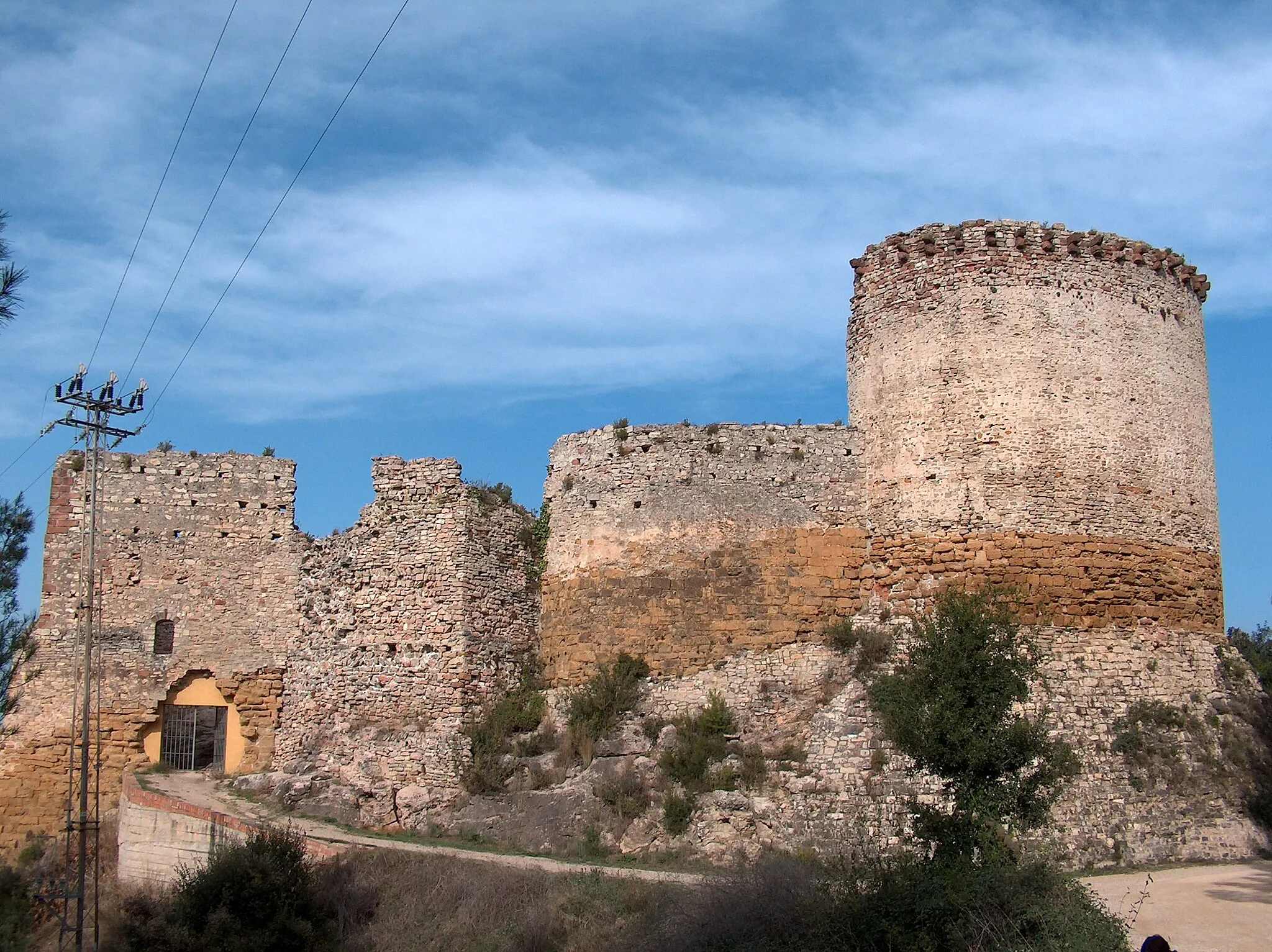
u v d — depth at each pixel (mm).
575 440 36750
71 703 38312
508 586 36375
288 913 26953
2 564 27797
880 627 32188
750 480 34375
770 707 32031
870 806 28188
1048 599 30688
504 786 32375
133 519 39938
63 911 31516
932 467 32500
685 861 27750
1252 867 27047
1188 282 34719
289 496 40531
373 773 34188
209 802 33531
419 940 25688
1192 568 32281
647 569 34375
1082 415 32031
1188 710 30469
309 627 38531
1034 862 21938
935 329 33219
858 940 21016
